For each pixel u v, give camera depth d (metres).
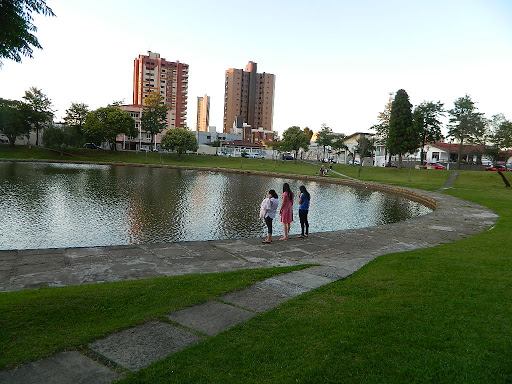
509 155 76.00
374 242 12.07
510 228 14.45
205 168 64.00
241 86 169.75
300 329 4.63
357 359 3.89
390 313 5.13
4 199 22.59
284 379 3.51
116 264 8.55
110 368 3.75
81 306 5.27
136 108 101.75
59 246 13.13
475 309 5.30
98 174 44.34
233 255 9.87
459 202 26.17
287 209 11.90
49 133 70.75
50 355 3.94
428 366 3.74
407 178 51.81
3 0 5.28
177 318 5.07
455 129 61.41
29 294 5.78
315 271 7.85
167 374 3.60
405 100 62.03
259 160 82.25
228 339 4.35
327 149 104.25
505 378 3.55
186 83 143.00
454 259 8.69
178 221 17.91
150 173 50.53
